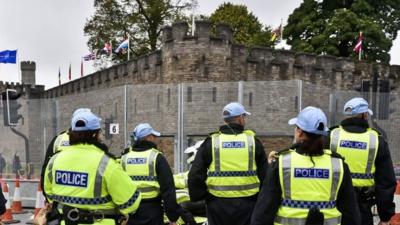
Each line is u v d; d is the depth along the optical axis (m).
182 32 25.67
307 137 3.45
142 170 5.82
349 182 3.50
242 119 5.62
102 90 13.12
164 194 5.73
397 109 13.25
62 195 3.54
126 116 12.66
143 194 5.81
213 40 25.62
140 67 29.33
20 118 13.60
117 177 3.53
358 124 5.08
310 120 3.42
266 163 5.50
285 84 13.60
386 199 4.82
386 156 4.93
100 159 3.54
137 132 5.97
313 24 44.41
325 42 42.00
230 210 5.38
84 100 13.53
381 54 42.34
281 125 13.54
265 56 27.36
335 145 5.05
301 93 13.38
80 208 3.50
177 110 13.05
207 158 5.48
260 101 13.55
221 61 25.73
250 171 5.45
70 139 3.66
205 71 25.47
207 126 12.80
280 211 3.45
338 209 3.51
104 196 3.52
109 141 12.76
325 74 29.45
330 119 12.84
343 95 13.02
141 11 46.28
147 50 46.06
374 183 4.96
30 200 12.51
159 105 12.98
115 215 3.59
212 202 5.50
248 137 5.50
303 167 3.41
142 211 5.76
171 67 25.94
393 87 31.45
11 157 13.52
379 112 13.16
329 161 3.46
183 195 7.03
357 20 41.31
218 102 12.86
